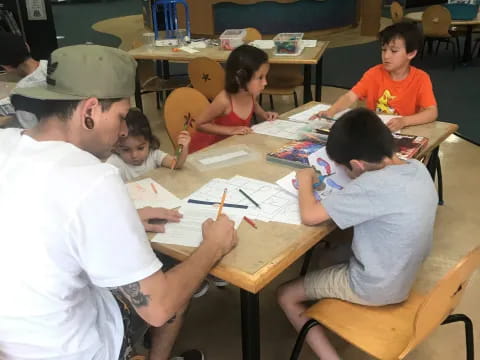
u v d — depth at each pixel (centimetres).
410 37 224
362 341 129
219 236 118
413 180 129
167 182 160
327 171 158
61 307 96
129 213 93
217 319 199
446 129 204
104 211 90
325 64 626
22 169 91
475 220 261
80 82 95
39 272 91
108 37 853
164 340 154
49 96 94
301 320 154
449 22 561
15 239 90
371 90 246
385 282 132
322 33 800
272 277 113
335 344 181
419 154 178
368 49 696
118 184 93
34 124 100
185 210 141
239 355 180
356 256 137
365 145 130
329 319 138
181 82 422
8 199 90
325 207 129
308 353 179
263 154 180
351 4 827
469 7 569
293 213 137
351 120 134
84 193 89
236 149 186
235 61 234
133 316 128
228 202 144
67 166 91
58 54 97
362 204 127
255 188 152
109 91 97
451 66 593
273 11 749
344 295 142
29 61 271
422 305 109
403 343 128
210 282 217
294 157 170
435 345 181
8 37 267
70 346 100
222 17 750
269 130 209
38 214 89
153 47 411
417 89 234
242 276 111
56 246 90
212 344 186
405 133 201
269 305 205
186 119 252
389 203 126
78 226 89
